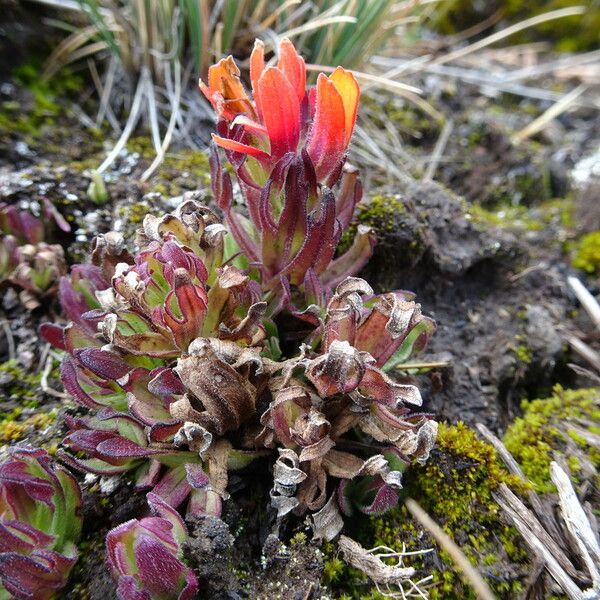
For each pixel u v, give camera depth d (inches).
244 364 4.1
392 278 6.2
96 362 4.2
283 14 7.4
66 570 3.9
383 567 4.1
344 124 4.2
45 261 5.7
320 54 7.3
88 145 7.1
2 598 3.8
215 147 4.6
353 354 3.8
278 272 4.8
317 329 4.6
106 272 4.9
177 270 4.0
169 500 4.1
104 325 4.2
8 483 3.8
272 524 4.3
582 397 5.6
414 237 6.1
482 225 6.6
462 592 4.2
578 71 10.2
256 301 4.6
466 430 5.0
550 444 5.1
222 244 4.6
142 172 6.7
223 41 7.2
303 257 4.5
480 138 8.5
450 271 6.3
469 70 9.8
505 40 10.8
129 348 4.3
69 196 6.3
